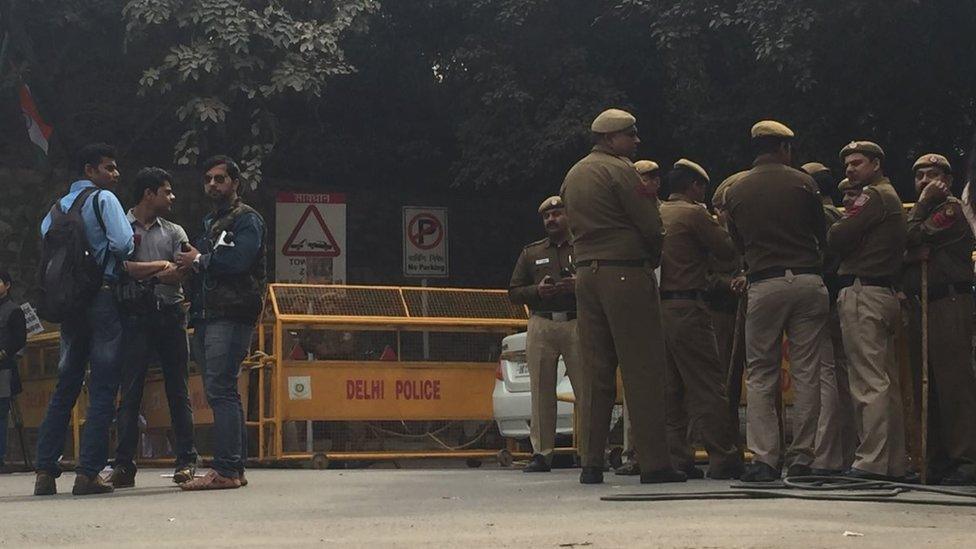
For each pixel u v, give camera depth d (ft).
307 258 55.88
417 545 17.89
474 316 47.50
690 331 31.32
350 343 45.34
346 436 45.11
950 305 28.50
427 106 79.51
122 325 30.71
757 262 28.07
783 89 61.46
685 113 63.10
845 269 28.17
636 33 68.03
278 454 43.47
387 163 79.00
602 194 28.32
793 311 27.89
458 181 68.80
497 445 47.09
